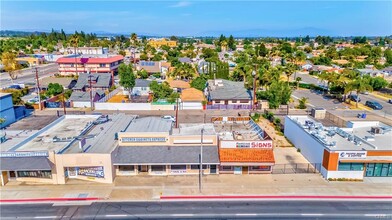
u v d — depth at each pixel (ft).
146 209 110.01
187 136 141.18
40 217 104.78
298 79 359.25
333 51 601.62
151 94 301.63
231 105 263.70
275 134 195.21
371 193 120.98
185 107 261.85
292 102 285.43
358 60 552.82
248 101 265.54
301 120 181.06
